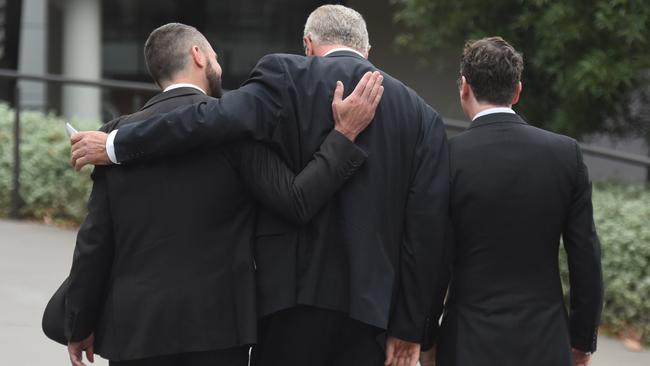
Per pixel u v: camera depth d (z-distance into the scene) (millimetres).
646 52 17594
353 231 7266
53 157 19297
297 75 7406
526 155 7500
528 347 7375
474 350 7422
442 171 7516
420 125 7566
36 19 37219
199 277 7301
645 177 22906
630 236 13977
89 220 7473
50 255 16797
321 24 7770
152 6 36594
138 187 7348
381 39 28125
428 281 7441
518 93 7816
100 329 7660
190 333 7273
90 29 35906
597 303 7703
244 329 7281
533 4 17828
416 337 7492
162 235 7316
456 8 19062
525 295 7469
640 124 20234
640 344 13734
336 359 7551
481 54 7668
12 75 19500
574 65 17734
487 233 7484
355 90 7258
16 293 14484
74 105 36062
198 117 7125
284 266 7336
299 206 7168
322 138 7336
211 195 7316
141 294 7301
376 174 7355
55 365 11688
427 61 21781
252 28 35406
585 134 19969
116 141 7285
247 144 7316
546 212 7473
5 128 20266
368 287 7191
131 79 36844
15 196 19531
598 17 16562
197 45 7836
